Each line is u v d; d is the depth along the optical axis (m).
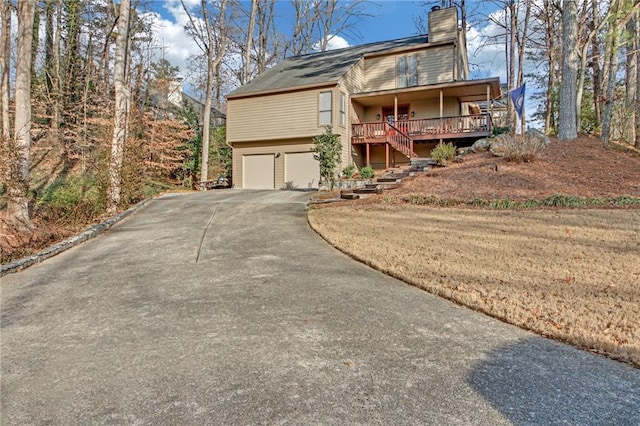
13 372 2.60
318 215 9.37
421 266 5.06
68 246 7.21
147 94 21.73
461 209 8.98
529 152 11.38
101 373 2.55
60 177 15.55
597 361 2.63
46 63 20.11
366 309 3.68
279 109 17.27
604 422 1.95
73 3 20.73
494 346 2.88
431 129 16.25
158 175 19.45
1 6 13.40
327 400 2.17
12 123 14.30
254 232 7.84
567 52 13.32
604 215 7.48
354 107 17.80
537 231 6.75
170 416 2.04
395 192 11.06
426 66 17.56
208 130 20.50
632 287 4.00
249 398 2.20
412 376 2.43
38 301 4.24
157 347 2.93
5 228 8.45
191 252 6.38
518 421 1.96
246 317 3.50
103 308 3.90
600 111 16.36
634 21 13.58
